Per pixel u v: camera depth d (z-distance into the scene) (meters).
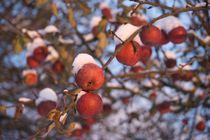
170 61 3.12
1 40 5.28
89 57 1.79
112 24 3.10
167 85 3.62
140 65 3.38
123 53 1.89
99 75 1.71
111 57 1.82
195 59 2.97
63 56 3.58
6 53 5.53
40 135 1.90
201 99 3.53
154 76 3.33
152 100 3.74
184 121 3.71
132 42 1.92
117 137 6.13
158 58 3.34
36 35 3.49
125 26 2.04
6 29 4.76
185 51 3.42
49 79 3.82
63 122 1.77
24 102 2.61
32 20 5.27
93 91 1.77
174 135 5.07
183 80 3.20
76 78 1.72
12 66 5.40
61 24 4.58
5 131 5.55
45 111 2.52
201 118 3.59
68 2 3.35
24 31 3.49
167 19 2.45
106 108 3.70
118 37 1.94
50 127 1.83
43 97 2.54
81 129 3.69
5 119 5.18
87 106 1.71
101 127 5.94
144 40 2.12
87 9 3.42
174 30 2.40
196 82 3.46
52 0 3.56
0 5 5.48
